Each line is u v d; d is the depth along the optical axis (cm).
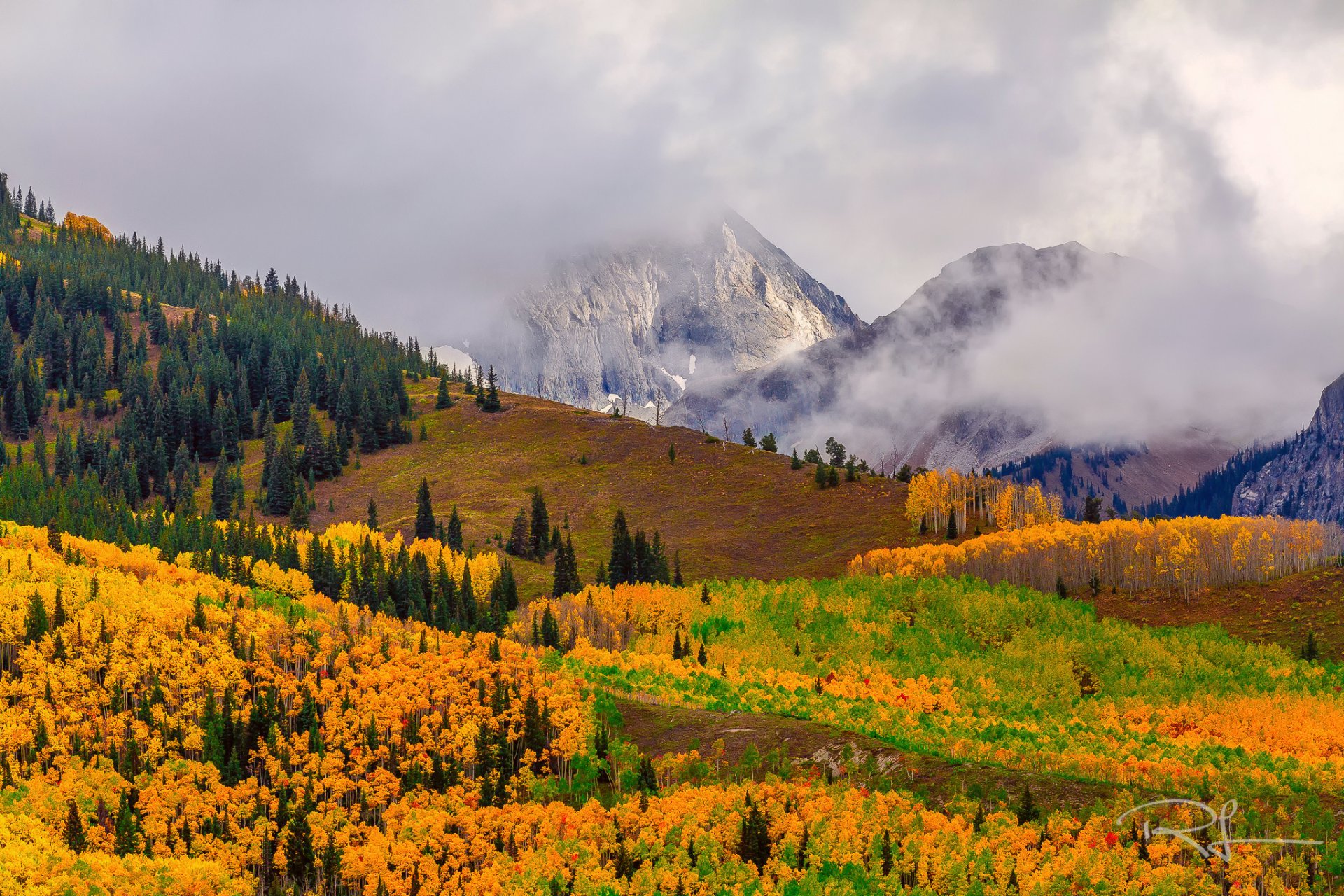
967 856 8450
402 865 9888
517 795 11181
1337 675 14825
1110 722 12838
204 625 13950
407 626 15975
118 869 9281
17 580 14212
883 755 10688
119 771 11256
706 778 10656
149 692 12288
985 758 10456
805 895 8294
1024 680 14650
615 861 9438
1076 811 9331
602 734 11681
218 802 10762
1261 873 8175
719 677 13575
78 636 12962
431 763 11512
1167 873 8131
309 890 10206
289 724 12306
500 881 9400
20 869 9019
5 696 11919
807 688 13088
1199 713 13425
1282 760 10725
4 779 10556
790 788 9938
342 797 11531
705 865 8969
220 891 9512
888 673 14538
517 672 13512
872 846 8731
